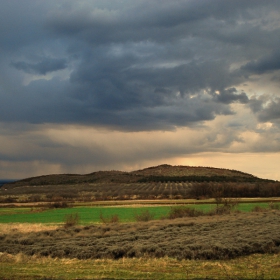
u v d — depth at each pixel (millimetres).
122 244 29031
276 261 20766
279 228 33625
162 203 105375
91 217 71062
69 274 17094
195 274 16984
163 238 31078
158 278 16094
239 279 15805
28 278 16188
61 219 70250
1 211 92938
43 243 32562
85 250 26250
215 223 41219
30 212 88312
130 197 140500
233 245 24344
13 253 27969
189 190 161125
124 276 16547
